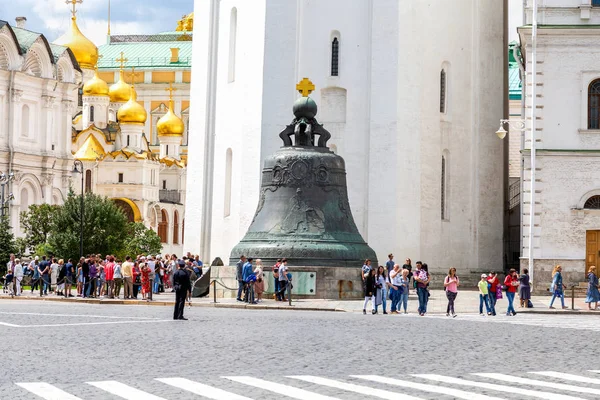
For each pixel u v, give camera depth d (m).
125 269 50.19
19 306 41.75
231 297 46.62
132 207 143.25
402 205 61.62
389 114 61.81
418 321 33.47
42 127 111.56
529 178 52.84
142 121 149.38
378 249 61.47
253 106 63.47
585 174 52.22
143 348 22.75
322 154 45.72
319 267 44.25
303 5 63.75
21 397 15.38
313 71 63.44
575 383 17.42
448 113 66.00
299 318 33.69
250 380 17.53
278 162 45.62
